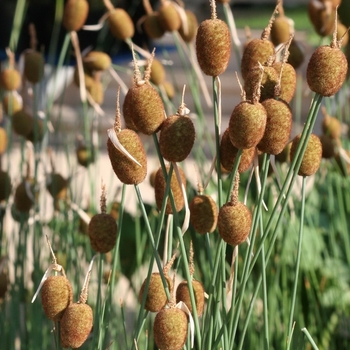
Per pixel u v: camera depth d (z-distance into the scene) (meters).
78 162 1.24
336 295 1.25
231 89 3.22
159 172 0.83
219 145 0.82
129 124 0.82
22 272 1.13
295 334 1.10
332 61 0.78
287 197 0.81
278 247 1.17
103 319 0.89
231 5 4.96
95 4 2.70
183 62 1.23
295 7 4.73
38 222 1.14
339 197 1.21
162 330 0.79
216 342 0.82
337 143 1.18
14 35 1.19
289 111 0.78
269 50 0.84
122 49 3.07
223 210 0.80
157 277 0.83
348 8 1.35
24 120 1.14
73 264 1.15
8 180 1.14
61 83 2.56
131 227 1.32
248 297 1.11
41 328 1.11
